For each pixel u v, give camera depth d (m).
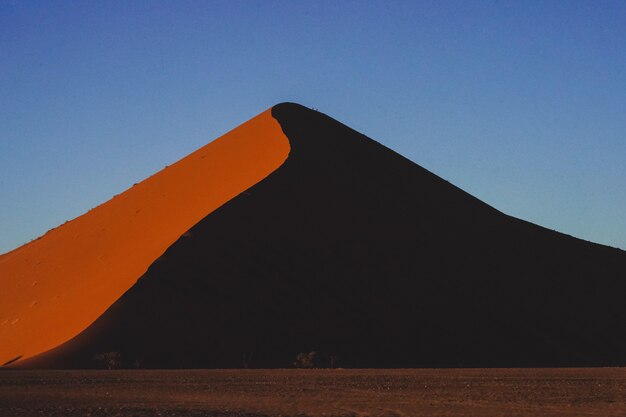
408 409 25.73
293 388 31.94
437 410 25.47
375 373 39.00
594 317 63.38
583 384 33.19
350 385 32.97
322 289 52.22
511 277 64.25
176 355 45.16
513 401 27.75
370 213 62.06
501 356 52.56
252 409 25.81
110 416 24.02
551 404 26.95
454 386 32.50
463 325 54.44
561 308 62.84
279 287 51.12
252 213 55.66
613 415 24.38
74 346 44.78
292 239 54.94
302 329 49.00
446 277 59.12
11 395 30.50
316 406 26.56
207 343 46.25
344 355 48.03
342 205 60.72
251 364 45.59
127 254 57.72
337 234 57.38
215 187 64.06
